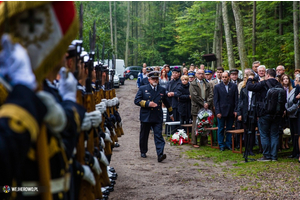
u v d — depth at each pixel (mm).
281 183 5430
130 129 11820
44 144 1563
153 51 50531
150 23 52438
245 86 7605
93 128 2957
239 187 5324
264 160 7082
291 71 19688
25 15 1597
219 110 8391
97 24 19156
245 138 7535
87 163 2725
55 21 1645
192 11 26172
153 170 6531
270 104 6785
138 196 4934
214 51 28219
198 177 5988
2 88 1443
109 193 4824
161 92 7488
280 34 21344
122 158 7582
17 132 1275
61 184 1839
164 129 11484
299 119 6867
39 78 1642
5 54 1368
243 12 27375
